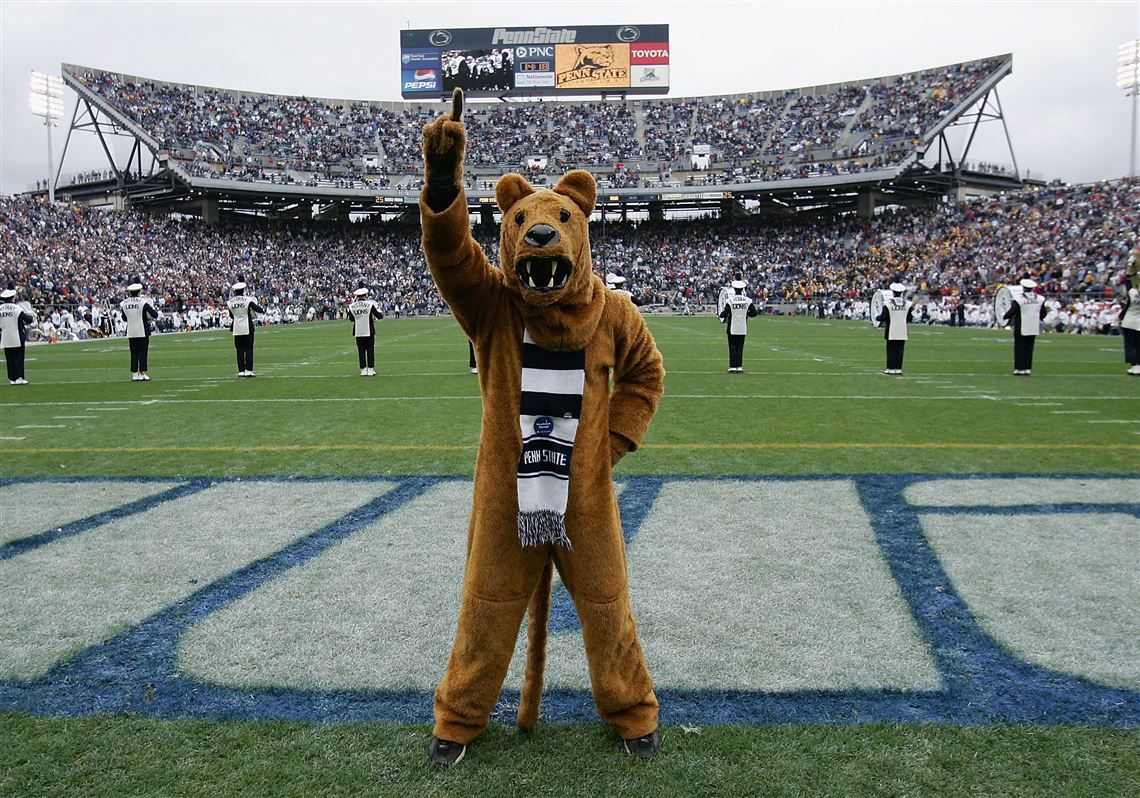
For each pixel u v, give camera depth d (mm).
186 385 14477
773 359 18500
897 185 52250
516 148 56281
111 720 3160
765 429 9227
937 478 6875
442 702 2916
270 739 3016
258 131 54250
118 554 5160
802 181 49688
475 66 53625
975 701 3246
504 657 2852
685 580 4578
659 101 59344
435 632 3941
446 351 21844
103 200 54125
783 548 5105
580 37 53438
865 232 50438
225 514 6039
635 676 2945
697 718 3143
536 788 2701
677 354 19844
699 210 58844
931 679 3430
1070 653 3658
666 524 5625
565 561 2848
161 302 40125
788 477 6930
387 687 3406
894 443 8383
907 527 5512
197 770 2816
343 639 3871
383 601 4336
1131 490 6461
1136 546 5094
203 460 7918
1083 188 40562
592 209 2904
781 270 50969
